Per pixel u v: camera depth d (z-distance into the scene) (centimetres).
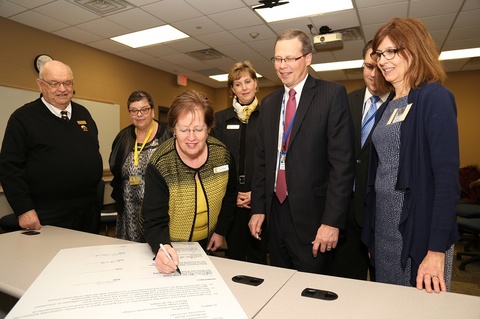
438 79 102
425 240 97
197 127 107
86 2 359
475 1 356
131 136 221
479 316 74
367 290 89
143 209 118
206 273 97
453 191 91
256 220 153
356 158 163
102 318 71
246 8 377
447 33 459
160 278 93
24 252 120
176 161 118
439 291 87
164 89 684
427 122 97
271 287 91
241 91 204
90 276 94
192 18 404
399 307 79
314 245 129
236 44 509
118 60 570
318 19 409
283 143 142
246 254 215
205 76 735
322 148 135
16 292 88
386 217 110
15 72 414
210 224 134
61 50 470
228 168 132
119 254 114
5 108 402
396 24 106
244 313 75
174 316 72
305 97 138
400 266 106
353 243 170
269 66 648
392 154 108
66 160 183
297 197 135
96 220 208
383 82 125
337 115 132
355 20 413
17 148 169
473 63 624
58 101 183
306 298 84
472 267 344
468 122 681
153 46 518
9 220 317
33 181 176
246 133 206
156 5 367
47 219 180
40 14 390
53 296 82
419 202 98
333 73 715
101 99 537
